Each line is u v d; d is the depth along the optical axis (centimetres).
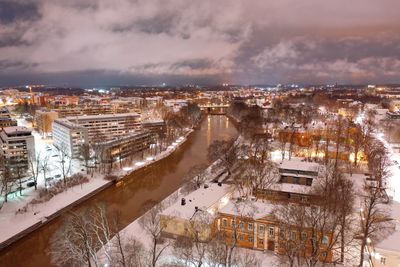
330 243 7131
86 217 9731
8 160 15150
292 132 19075
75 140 18375
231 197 11081
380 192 10381
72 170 15775
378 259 7012
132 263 7344
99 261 7694
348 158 16088
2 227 10275
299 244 6888
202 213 8869
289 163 13088
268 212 8456
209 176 13862
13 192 12419
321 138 18975
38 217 10950
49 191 12769
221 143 17938
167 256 7944
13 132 16325
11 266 8994
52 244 9006
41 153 19512
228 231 8762
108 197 13288
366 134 19025
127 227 9894
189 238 8294
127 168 16300
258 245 8456
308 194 10206
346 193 8994
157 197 13100
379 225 7719
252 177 11956
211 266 7150
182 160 18812
